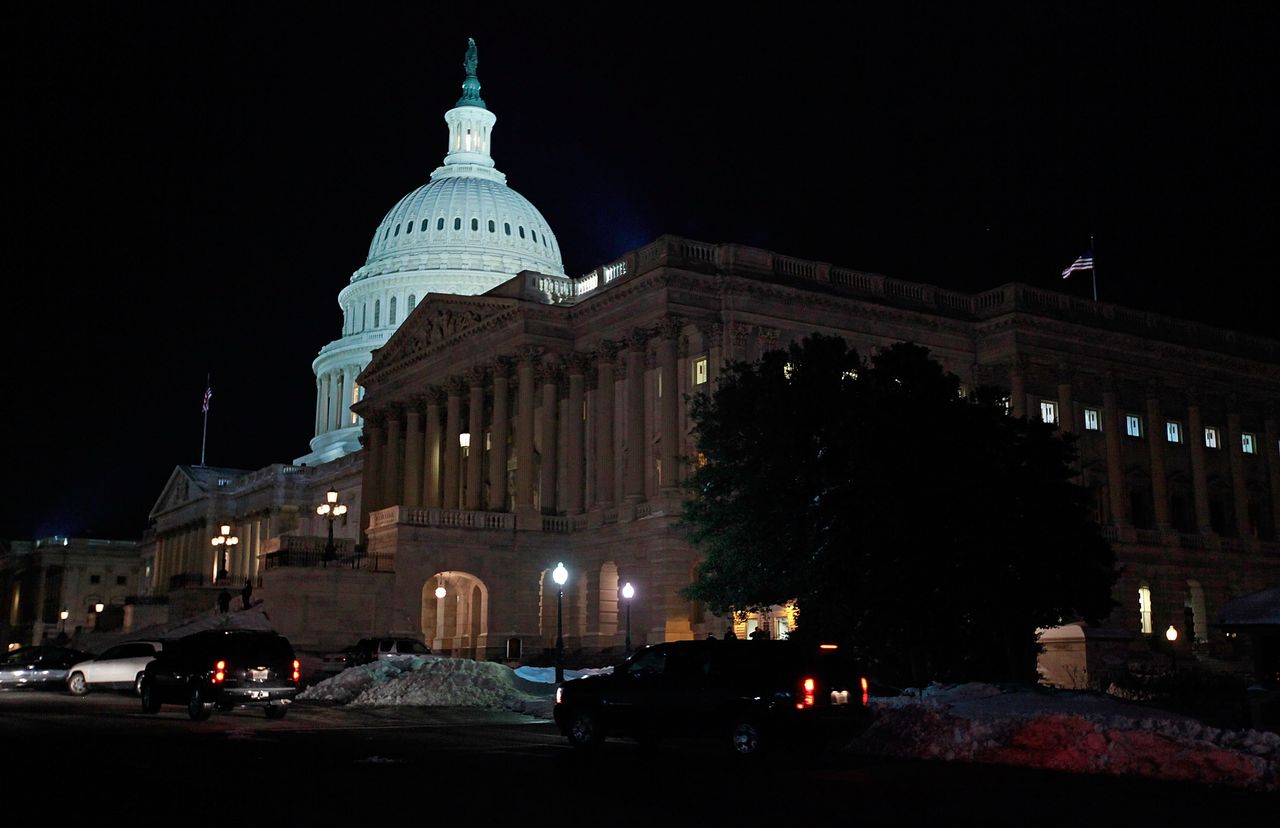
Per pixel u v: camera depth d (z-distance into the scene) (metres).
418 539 72.12
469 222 142.38
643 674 26.06
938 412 43.94
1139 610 81.69
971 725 25.59
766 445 46.12
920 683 43.97
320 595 69.62
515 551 74.56
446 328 86.19
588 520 74.75
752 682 24.72
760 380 48.03
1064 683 48.44
